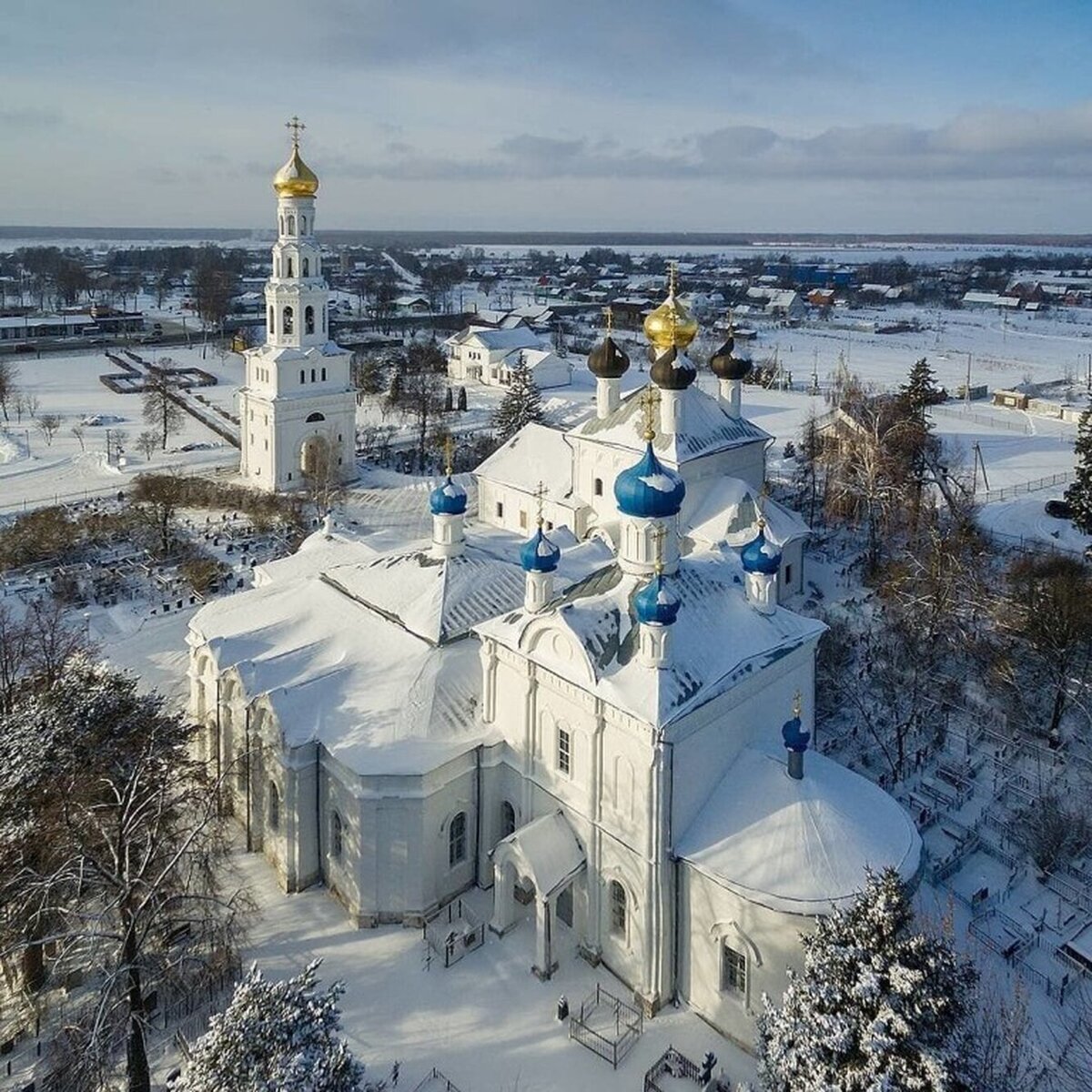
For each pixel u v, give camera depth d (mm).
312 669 49844
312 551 68875
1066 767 56969
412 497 107625
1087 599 64438
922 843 39344
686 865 38812
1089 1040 37125
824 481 107875
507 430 131875
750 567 44781
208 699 52812
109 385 174375
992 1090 29844
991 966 41938
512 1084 36625
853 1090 28406
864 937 30500
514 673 44875
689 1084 36594
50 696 42156
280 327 112812
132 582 84125
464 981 41406
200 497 106875
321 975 41656
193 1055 29375
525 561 43938
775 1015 31375
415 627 50094
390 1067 37188
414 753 44500
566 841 42375
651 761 38094
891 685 62438
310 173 109250
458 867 46219
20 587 82500
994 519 104062
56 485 116312
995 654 66875
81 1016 36031
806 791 38625
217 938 39844
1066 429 149375
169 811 41156
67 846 36688
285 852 46844
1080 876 47906
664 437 66000
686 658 40562
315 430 114625
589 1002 40312
